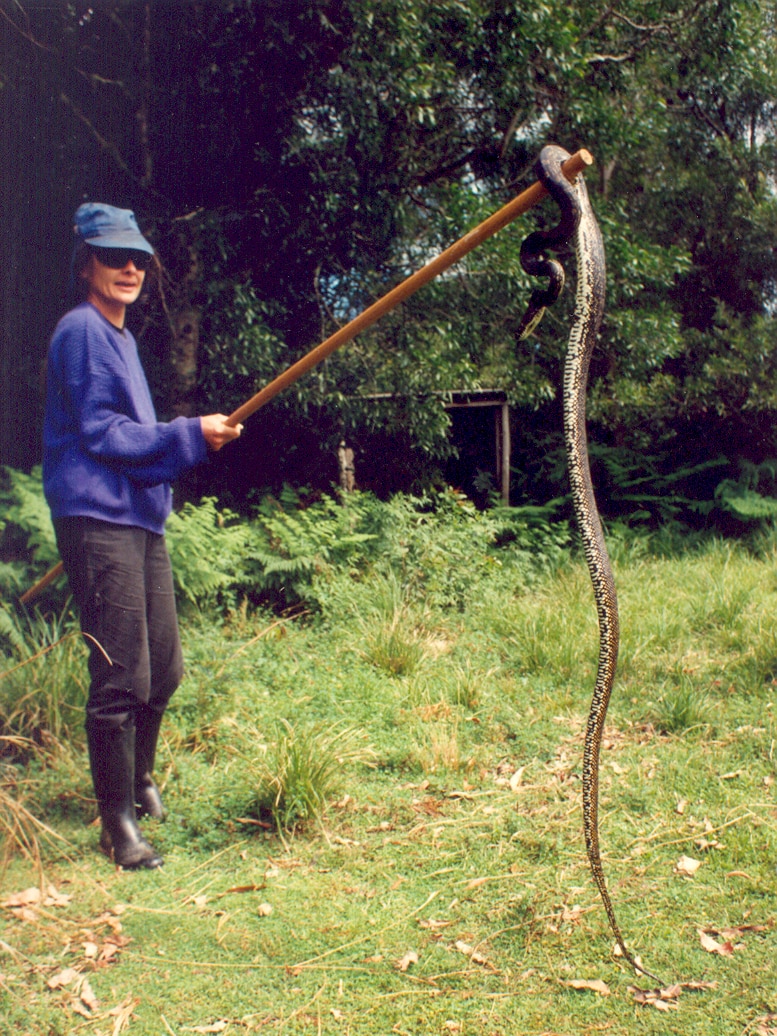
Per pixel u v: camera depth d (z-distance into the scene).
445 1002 2.40
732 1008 2.35
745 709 4.79
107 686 3.07
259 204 7.62
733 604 6.78
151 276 7.29
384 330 8.36
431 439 8.66
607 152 9.20
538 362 10.69
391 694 4.97
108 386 3.08
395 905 2.90
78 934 2.70
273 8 6.97
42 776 3.68
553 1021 2.32
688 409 12.28
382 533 7.86
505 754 4.26
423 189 8.54
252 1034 2.28
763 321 12.27
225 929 2.74
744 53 10.68
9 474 6.22
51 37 6.79
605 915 2.82
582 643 5.82
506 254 8.15
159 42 7.09
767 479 12.27
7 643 4.84
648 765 4.06
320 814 3.49
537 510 10.26
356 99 7.23
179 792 3.67
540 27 7.73
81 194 7.28
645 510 11.73
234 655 5.13
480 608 7.09
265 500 7.81
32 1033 2.28
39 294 7.27
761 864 3.12
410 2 7.00
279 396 7.92
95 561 3.05
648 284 11.90
